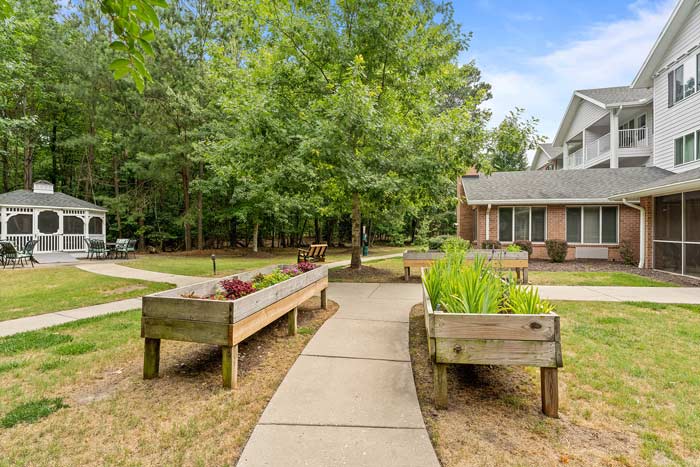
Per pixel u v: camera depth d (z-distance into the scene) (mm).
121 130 17891
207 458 2084
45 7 17219
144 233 20438
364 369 3338
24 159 20500
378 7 8297
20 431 2354
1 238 13930
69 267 11734
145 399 2807
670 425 2445
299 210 20266
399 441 2227
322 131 7234
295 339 4266
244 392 2920
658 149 13578
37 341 4137
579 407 2688
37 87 17797
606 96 17781
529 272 10227
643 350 3818
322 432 2322
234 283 3785
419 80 9188
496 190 14688
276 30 8453
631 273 9969
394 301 6441
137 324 4941
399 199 9977
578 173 15445
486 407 2686
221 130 15672
